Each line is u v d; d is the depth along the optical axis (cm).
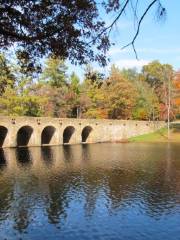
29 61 1320
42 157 6419
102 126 10288
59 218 2934
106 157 6475
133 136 10969
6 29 1170
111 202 3394
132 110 12019
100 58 1264
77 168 5225
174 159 6222
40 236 2556
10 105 9250
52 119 8931
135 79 14288
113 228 2711
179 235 2570
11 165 5434
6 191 3788
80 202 3391
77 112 11331
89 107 11356
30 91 9869
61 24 1193
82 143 9738
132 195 3644
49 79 10831
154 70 14212
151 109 12094
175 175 4697
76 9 1187
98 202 3391
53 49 1233
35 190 3834
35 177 4519
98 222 2845
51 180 4341
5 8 1155
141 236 2556
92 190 3850
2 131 8188
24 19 1178
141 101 12125
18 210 3138
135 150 7750
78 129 9656
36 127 8562
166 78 12550
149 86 13538
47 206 3256
